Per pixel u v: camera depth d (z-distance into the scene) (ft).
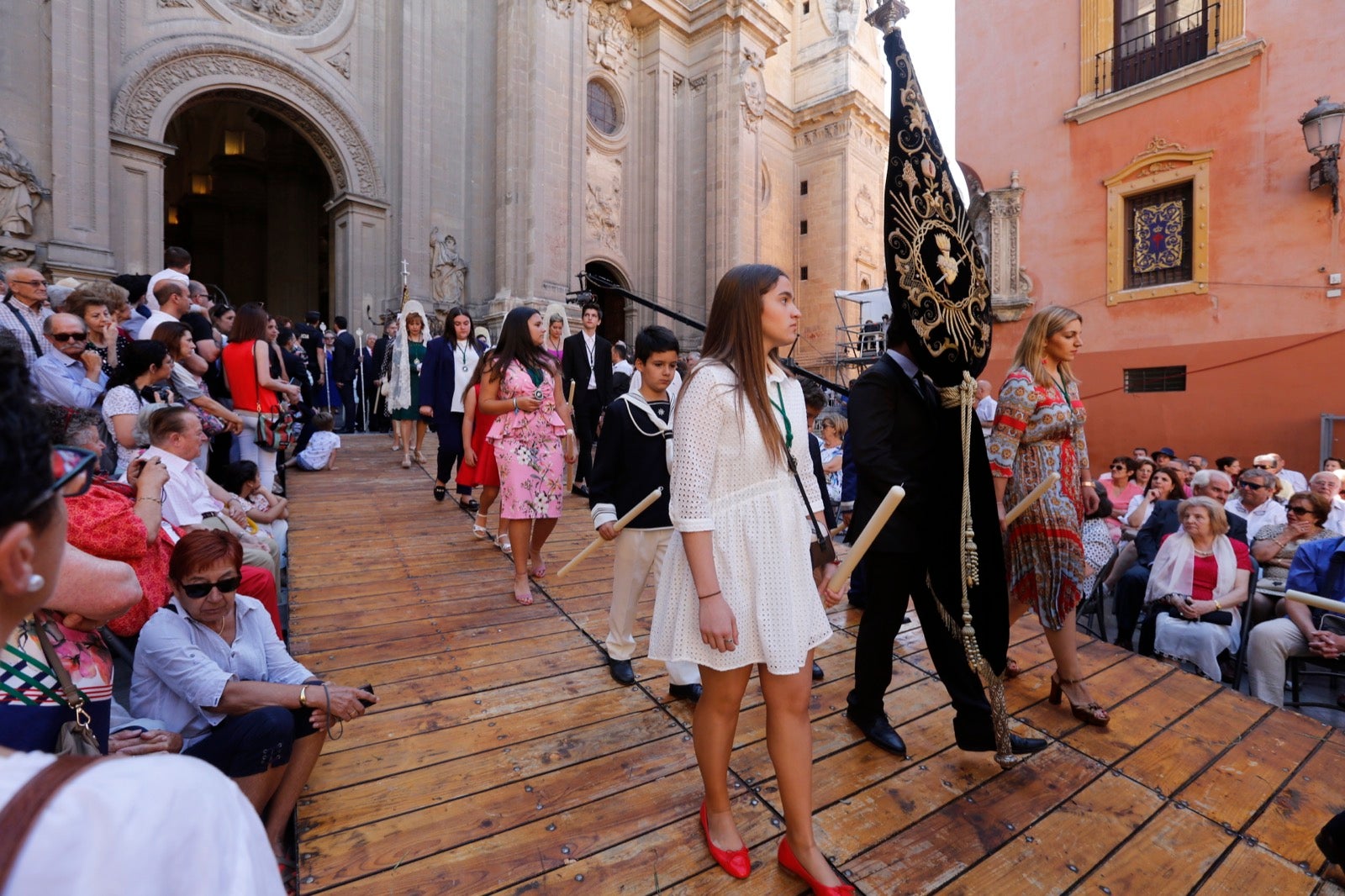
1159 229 32.76
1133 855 6.79
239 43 45.01
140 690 6.92
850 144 88.69
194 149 69.21
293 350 25.53
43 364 12.27
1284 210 28.78
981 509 8.04
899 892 6.20
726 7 68.23
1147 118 32.50
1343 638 13.00
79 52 38.47
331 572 14.48
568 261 57.77
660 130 68.49
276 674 7.64
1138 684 10.59
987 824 7.17
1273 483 20.40
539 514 13.03
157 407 11.27
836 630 12.90
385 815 7.03
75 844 1.35
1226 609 15.24
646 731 8.82
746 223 70.13
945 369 7.89
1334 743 8.95
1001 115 37.88
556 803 7.32
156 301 18.98
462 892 6.05
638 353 10.30
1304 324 28.40
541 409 13.24
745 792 7.63
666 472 10.05
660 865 6.42
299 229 68.74
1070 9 35.14
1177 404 31.89
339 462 26.37
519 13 54.85
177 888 1.50
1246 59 29.40
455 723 8.91
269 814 6.72
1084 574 9.36
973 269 8.53
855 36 89.92
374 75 52.29
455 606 12.93
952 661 8.21
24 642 3.89
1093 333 34.60
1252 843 7.00
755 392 5.92
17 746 3.71
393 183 52.31
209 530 7.04
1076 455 9.71
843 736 8.87
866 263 91.61
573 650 11.29
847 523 20.79
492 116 56.03
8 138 36.60
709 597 5.61
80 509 7.50
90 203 38.55
